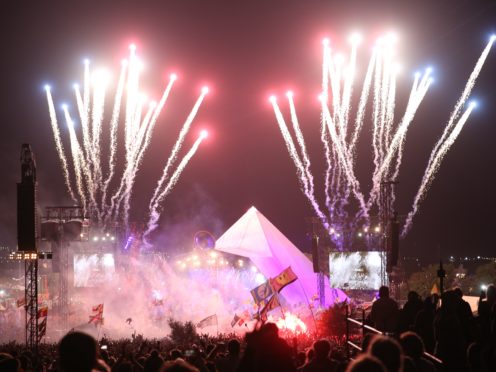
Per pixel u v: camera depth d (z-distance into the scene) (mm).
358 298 46938
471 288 58250
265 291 32688
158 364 11711
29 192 34938
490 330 13172
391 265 43625
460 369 12023
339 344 25750
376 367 5320
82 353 5816
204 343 26422
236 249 46625
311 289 46438
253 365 7594
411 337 8812
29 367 13586
